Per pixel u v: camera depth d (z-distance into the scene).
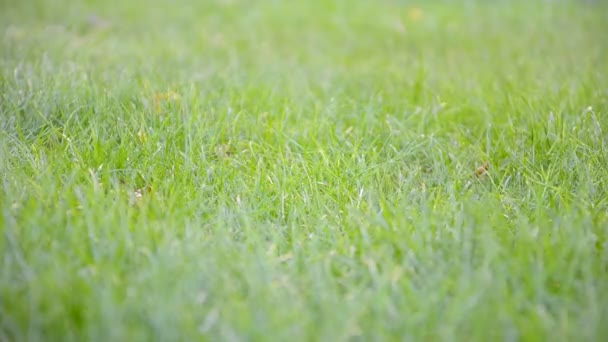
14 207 2.84
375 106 4.46
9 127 3.77
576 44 6.67
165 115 4.02
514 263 2.54
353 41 6.91
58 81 4.27
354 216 2.96
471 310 2.28
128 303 2.25
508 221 3.07
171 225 2.77
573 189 3.41
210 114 4.12
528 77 5.20
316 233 2.91
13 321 2.20
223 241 2.71
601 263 2.62
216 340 2.16
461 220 2.85
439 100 4.52
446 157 3.79
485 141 4.00
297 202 3.14
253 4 8.59
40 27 6.60
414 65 5.77
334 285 2.46
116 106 4.03
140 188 3.34
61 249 2.57
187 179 3.35
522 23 8.00
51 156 3.32
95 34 6.50
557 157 3.63
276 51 6.36
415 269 2.62
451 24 7.87
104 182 3.22
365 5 8.82
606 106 4.34
